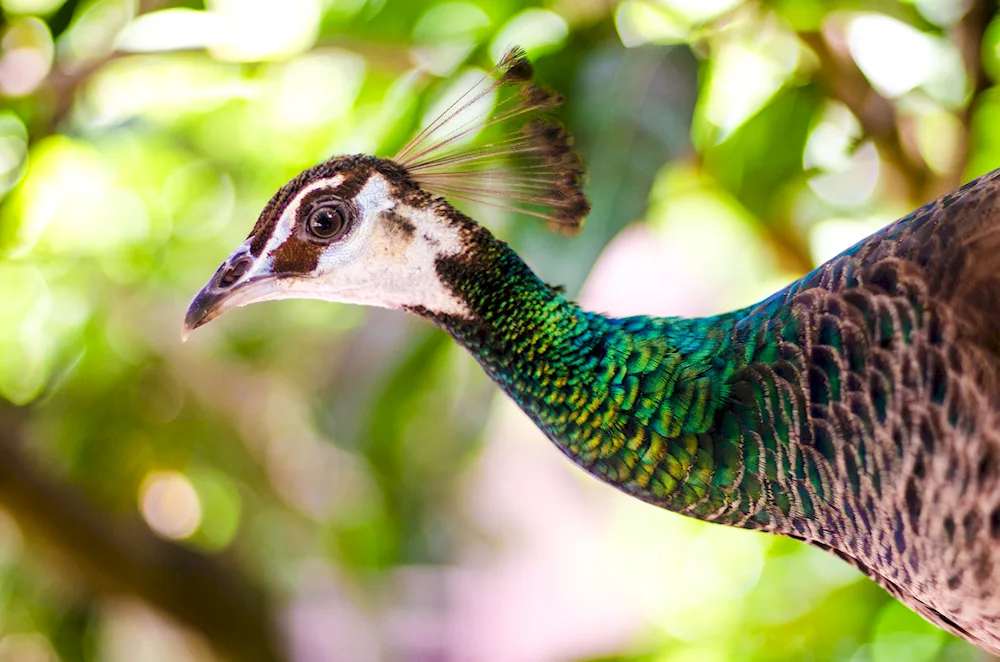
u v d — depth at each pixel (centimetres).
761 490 248
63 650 304
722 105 273
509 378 251
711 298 405
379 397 270
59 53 274
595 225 257
